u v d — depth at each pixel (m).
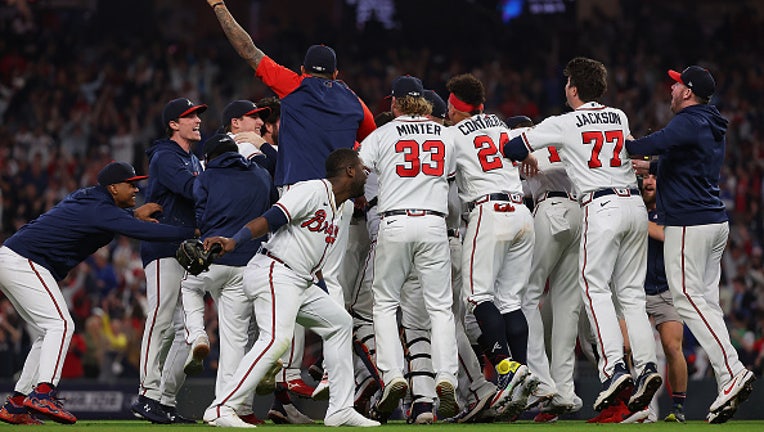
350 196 27.00
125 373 60.25
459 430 25.62
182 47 96.50
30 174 80.06
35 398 28.62
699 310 30.00
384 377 29.06
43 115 86.38
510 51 100.56
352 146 29.64
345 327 27.50
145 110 87.56
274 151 31.84
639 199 30.02
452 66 97.19
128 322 61.41
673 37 99.00
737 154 82.75
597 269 29.56
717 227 30.09
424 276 29.47
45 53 92.94
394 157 29.38
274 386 29.34
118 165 30.34
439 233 29.28
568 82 30.92
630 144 29.84
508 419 30.59
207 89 91.81
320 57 30.02
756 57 96.69
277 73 30.39
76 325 62.88
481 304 29.59
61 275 30.50
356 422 27.34
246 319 29.22
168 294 31.23
